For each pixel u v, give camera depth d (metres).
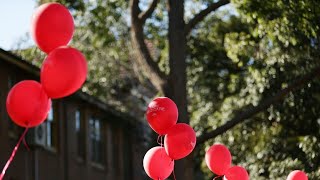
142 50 20.98
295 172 14.58
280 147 24.19
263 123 24.70
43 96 9.77
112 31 31.30
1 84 24.97
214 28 27.80
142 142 38.22
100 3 26.00
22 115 9.70
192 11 29.53
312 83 22.53
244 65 24.97
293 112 23.75
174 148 12.25
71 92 9.79
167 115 12.19
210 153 13.66
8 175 25.22
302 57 20.97
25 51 33.66
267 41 21.80
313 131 24.03
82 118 32.06
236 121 19.05
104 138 34.56
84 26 29.33
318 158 22.20
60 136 29.55
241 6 19.61
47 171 28.12
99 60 35.53
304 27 19.25
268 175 23.89
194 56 27.86
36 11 9.67
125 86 37.09
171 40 19.94
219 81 27.53
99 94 36.09
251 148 25.02
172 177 19.09
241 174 13.71
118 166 36.06
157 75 20.48
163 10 28.72
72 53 9.66
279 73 22.06
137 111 38.06
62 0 24.41
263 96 23.52
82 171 31.53
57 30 9.59
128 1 26.03
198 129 27.20
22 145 26.34
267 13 19.47
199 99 27.91
